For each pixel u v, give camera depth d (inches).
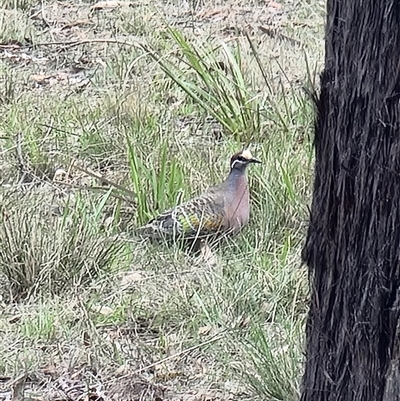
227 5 776.3
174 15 762.8
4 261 403.2
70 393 341.4
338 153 224.1
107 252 417.4
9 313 389.1
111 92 601.9
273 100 557.9
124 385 340.8
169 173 490.0
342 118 221.3
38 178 497.0
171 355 357.4
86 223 421.1
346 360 230.5
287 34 695.7
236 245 434.3
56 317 378.6
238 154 439.2
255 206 463.5
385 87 206.8
